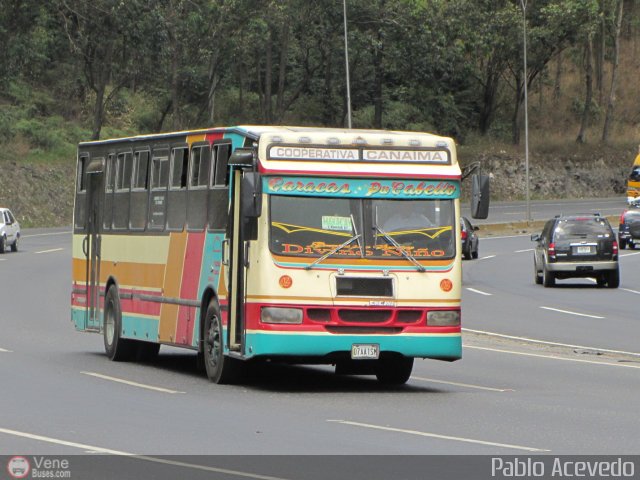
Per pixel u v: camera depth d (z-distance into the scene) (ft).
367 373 90.53
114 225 105.29
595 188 493.36
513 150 498.28
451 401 76.07
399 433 61.41
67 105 437.58
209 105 465.47
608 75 574.56
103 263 107.14
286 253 79.41
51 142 394.93
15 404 71.51
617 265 189.57
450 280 81.61
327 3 436.35
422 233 81.71
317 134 81.30
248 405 72.90
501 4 483.92
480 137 519.60
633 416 69.10
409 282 80.79
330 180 80.79
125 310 101.40
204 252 87.45
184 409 70.49
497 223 350.84
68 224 366.22
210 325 85.97
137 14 371.76
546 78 546.26
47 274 208.44
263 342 78.79
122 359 102.37
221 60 433.07
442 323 81.20
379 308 80.02
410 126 510.58
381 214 81.35
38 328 127.75
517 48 481.46
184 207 91.76
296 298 79.10
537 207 431.43
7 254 258.16
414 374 93.71
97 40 382.01
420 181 82.28
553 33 483.10
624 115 555.69
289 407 72.13
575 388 84.23
